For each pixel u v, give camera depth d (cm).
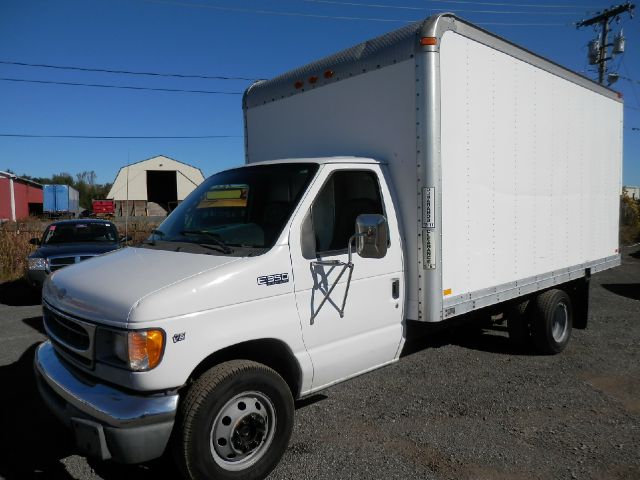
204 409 301
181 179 5184
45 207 4197
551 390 506
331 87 488
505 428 422
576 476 350
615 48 2742
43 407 466
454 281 448
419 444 395
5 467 366
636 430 419
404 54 422
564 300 633
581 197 664
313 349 367
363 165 415
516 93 525
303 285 359
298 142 530
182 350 296
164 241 404
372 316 405
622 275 1346
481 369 568
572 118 634
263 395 333
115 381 296
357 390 505
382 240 343
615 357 614
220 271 321
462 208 454
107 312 298
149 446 287
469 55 455
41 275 926
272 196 392
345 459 373
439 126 417
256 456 334
